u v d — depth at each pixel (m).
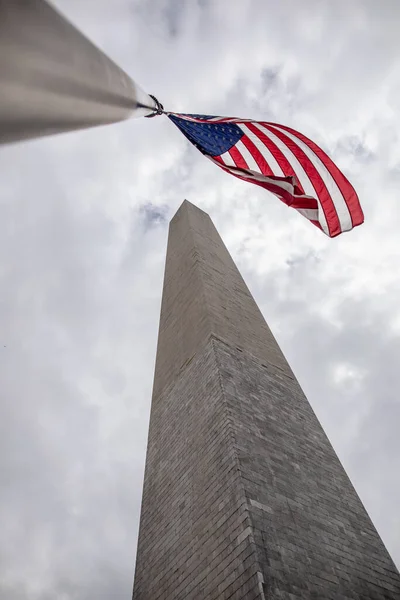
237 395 18.78
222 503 15.24
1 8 2.85
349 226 17.48
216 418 17.98
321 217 17.48
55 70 3.69
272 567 12.91
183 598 14.53
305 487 16.62
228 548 13.96
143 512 19.30
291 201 17.42
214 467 16.55
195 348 22.48
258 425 17.98
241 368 20.73
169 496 18.14
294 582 12.94
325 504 16.56
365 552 15.73
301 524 14.98
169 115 17.22
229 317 23.98
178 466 18.59
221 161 17.72
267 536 13.73
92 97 4.92
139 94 9.34
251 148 18.22
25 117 3.38
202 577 14.28
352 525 16.53
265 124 19.16
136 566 17.84
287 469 16.84
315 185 17.70
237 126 18.86
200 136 17.84
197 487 16.84
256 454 16.52
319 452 19.03
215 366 19.95
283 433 18.55
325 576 13.81
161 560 16.55
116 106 6.42
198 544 15.21
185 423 19.77
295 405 20.92
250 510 14.17
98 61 5.01
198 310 24.25
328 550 14.76
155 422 22.19
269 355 23.25
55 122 4.12
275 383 21.41
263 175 17.47
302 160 18.14
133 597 17.02
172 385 22.48
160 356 25.42
